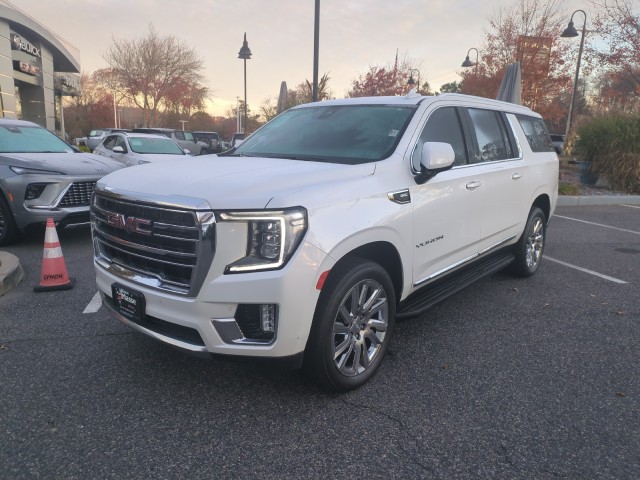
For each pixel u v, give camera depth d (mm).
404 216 3520
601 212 11742
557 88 21766
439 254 4062
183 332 2994
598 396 3389
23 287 5363
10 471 2551
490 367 3777
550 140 6547
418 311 3781
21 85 37969
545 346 4172
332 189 3088
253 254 2771
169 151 13172
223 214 2732
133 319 3201
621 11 18062
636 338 4371
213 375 3549
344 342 3234
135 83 49500
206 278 2779
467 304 5164
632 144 14172
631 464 2705
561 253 7516
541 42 20406
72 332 4215
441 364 3809
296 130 4371
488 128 4980
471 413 3154
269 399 3262
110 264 3412
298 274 2781
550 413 3174
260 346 2836
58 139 8570
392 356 3936
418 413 3143
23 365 3639
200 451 2740
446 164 3604
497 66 21812
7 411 3070
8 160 6988
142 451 2730
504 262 5328
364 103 4426
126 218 3100
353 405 3217
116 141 13258
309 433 2914
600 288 5785
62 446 2756
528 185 5539
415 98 4273
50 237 5234
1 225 7047
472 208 4430
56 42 40094
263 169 3320
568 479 2582
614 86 21047
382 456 2730
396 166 3605
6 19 31109
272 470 2607
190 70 51406
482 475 2600
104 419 3012
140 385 3396
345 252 3037
